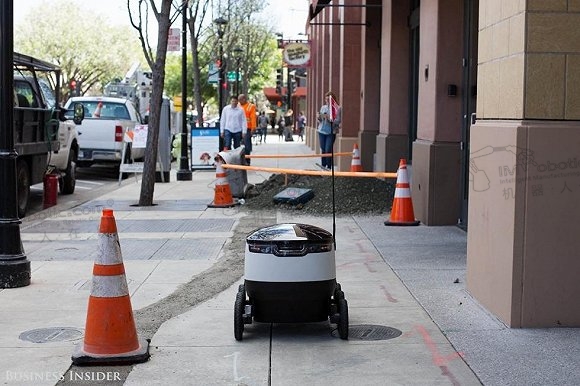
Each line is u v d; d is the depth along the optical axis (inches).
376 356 246.8
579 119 266.4
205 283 345.7
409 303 308.0
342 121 946.7
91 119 885.2
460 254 403.2
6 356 250.1
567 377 225.0
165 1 614.9
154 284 348.2
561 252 267.1
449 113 487.8
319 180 637.9
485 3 304.3
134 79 1448.1
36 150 597.6
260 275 255.9
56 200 647.1
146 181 619.5
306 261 255.6
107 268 242.8
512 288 268.8
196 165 965.2
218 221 533.3
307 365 239.8
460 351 249.1
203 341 264.4
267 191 655.8
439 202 492.1
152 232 488.7
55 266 386.6
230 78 1668.3
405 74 696.4
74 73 2787.9
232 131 866.1
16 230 345.1
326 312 263.9
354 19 948.6
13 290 338.0
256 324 284.0
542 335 262.5
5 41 336.5
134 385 224.7
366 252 410.3
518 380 223.5
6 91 338.6
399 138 698.8
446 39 483.8
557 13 264.8
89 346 242.7
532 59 265.0
